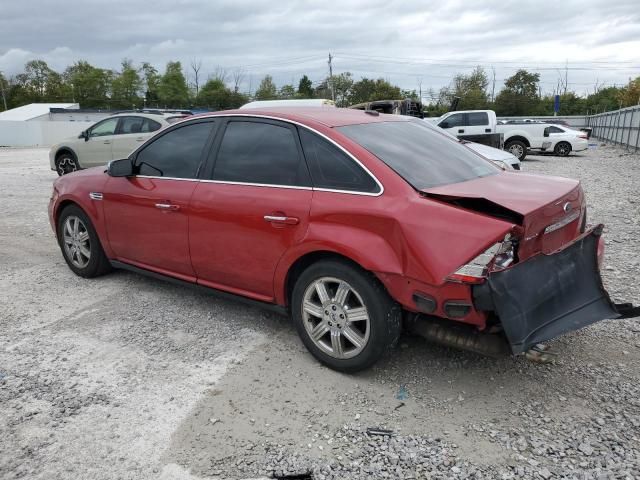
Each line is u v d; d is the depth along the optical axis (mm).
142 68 98375
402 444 2908
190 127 4512
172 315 4652
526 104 81875
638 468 2660
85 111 60531
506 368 3629
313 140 3738
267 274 3863
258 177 3934
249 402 3334
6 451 2930
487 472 2680
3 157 26469
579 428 2982
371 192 3385
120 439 3014
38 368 3783
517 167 10070
